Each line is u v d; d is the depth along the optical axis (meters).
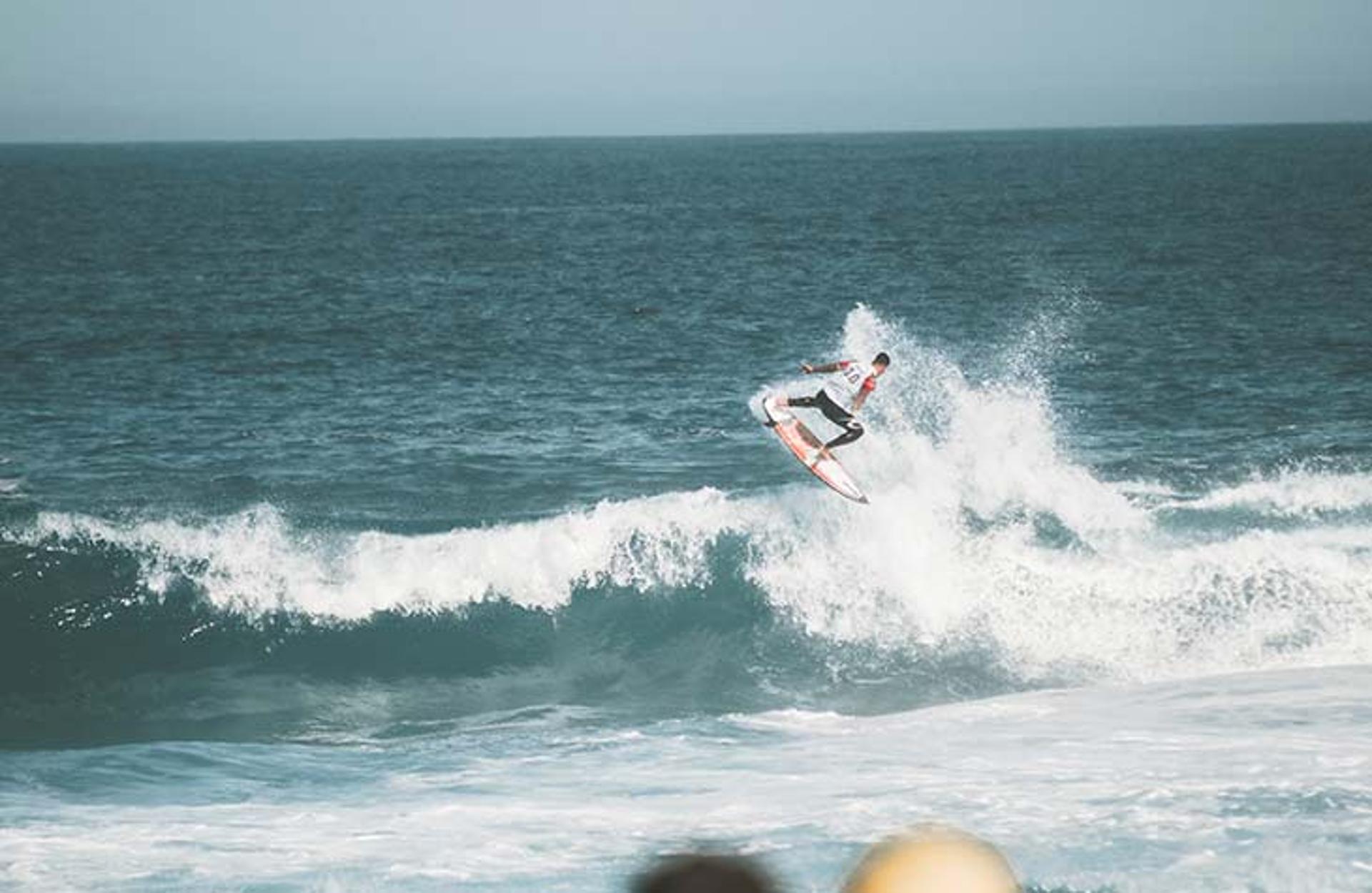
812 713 54.25
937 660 63.47
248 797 43.53
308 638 64.50
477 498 83.69
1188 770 41.31
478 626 65.69
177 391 117.56
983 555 68.88
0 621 63.28
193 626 64.38
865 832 36.19
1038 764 43.22
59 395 115.06
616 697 61.62
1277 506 74.19
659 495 79.38
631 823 38.28
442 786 44.03
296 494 84.12
